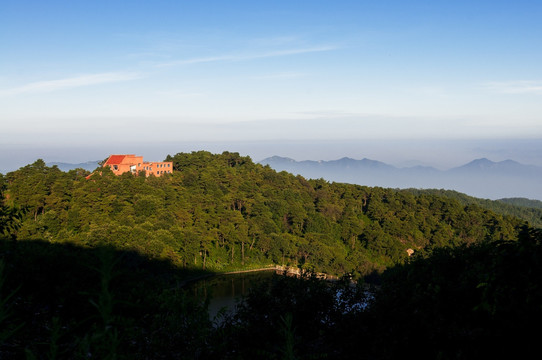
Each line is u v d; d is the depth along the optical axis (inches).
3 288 340.2
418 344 247.3
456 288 286.7
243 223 3324.3
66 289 338.3
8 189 2883.9
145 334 281.6
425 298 285.6
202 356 281.4
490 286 252.7
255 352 286.7
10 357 252.1
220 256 3161.9
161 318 294.2
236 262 3149.6
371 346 272.2
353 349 277.9
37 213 2842.0
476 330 238.8
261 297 343.9
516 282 250.7
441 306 272.7
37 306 333.1
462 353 222.7
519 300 237.8
